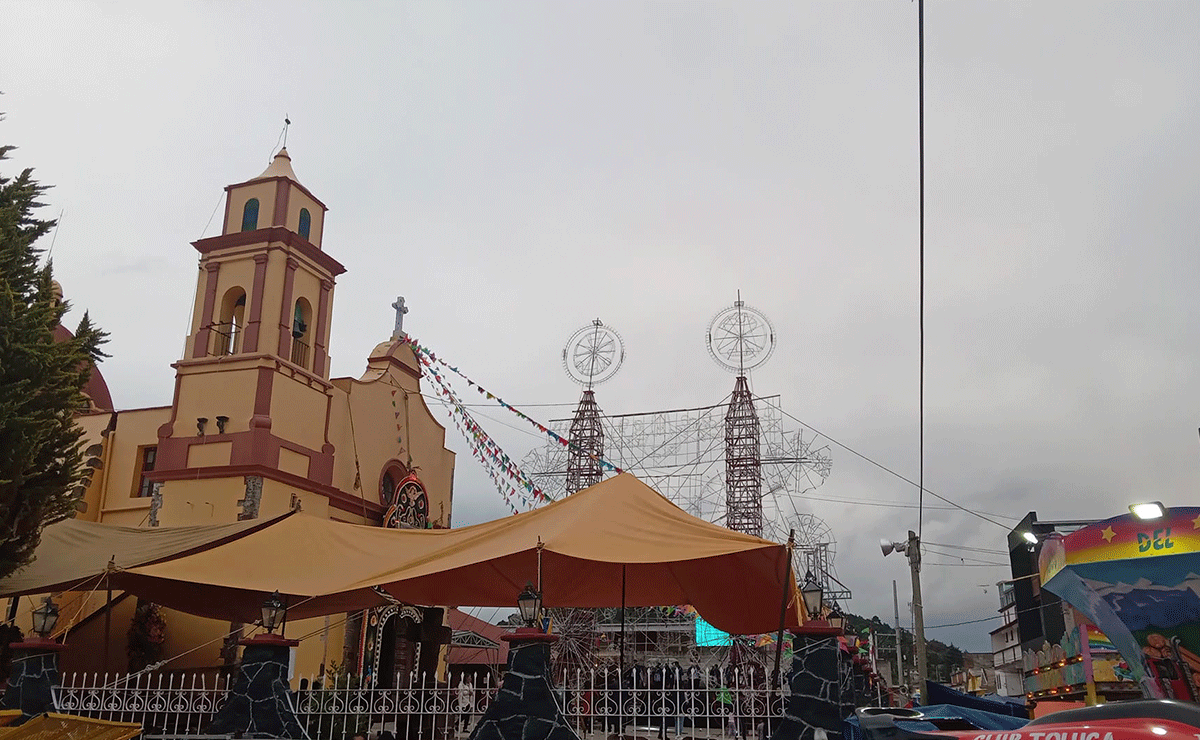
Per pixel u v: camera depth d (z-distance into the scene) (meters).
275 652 13.17
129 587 18.12
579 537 13.16
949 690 19.75
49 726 11.83
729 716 11.57
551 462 42.31
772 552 13.28
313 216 28.53
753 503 38.94
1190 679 7.58
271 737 12.57
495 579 18.08
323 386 27.08
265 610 13.48
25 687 13.88
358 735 13.30
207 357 25.73
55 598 22.56
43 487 16.08
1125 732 4.14
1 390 14.78
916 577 22.80
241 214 27.45
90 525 18.58
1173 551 7.56
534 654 11.35
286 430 25.28
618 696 11.81
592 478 41.25
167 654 22.73
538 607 11.76
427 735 15.45
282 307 26.16
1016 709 17.78
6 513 15.52
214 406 25.09
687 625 35.38
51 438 16.42
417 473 31.00
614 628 37.25
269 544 16.42
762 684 12.24
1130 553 7.77
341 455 27.34
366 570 15.11
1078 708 4.60
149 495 26.20
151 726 14.19
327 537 16.66
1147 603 7.75
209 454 24.48
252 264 26.56
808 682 10.79
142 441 26.77
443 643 28.00
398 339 31.36
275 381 25.12
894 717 7.24
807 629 10.98
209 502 23.97
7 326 15.11
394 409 30.45
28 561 16.25
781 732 10.73
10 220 16.28
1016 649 65.19
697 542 13.09
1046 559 9.02
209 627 22.56
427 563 14.12
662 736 11.71
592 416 42.62
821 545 36.09
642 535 13.33
